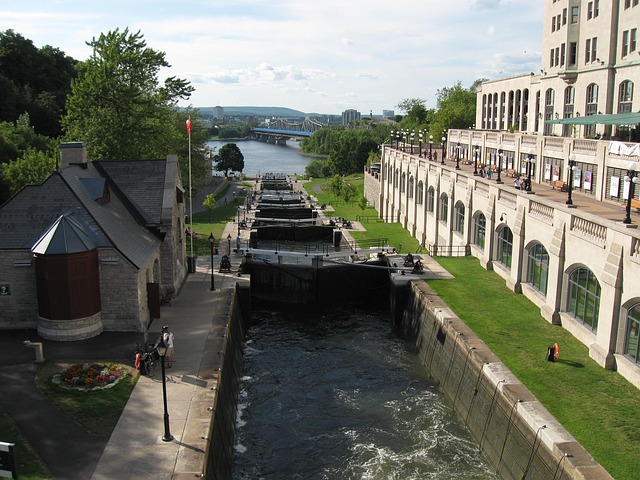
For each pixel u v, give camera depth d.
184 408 24.92
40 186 34.41
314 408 32.16
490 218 46.44
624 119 43.91
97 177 39.00
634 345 27.64
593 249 30.59
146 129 60.41
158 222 39.91
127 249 33.81
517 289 41.09
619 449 21.83
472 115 122.31
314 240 75.75
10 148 62.59
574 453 21.30
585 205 42.41
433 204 63.75
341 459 27.14
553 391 26.28
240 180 158.12
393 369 37.56
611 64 52.75
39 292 31.67
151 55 59.59
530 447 23.58
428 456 27.34
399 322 45.22
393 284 45.56
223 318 36.41
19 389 26.17
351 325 46.78
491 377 27.77
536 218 38.12
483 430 27.83
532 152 57.62
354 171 168.88
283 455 27.58
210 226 74.94
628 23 50.47
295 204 95.75
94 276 32.25
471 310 37.31
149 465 20.91
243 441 28.83
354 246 64.75
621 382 27.19
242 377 36.22
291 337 43.78
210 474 21.89
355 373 36.84
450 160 81.56
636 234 26.47
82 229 32.28
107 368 28.09
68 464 20.84
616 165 42.53
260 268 53.53
